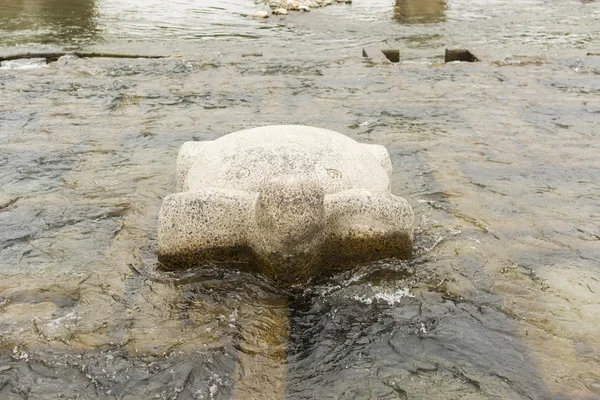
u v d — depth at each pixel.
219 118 8.16
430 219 5.40
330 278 4.42
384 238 4.45
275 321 4.00
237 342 3.81
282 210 3.95
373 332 3.91
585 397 3.35
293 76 10.31
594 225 5.32
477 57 11.57
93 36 13.72
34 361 3.63
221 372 3.57
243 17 16.55
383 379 3.52
